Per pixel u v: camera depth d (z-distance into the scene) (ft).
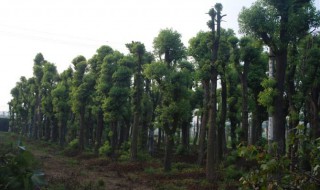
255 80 81.41
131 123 116.57
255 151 13.08
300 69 58.95
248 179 13.19
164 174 69.62
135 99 90.17
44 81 147.54
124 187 57.16
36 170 10.47
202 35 74.08
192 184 59.57
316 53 56.18
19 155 10.21
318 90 58.80
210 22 65.36
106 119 94.12
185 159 95.96
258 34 47.21
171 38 77.30
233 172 63.16
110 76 98.32
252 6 47.16
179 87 72.95
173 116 74.02
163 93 74.49
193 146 130.82
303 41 56.49
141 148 108.47
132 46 91.15
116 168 77.97
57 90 132.05
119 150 106.22
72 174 62.75
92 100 116.37
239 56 72.49
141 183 61.82
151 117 108.78
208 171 62.59
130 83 98.78
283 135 46.96
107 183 60.13
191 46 76.43
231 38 72.79
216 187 56.65
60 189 45.27
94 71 110.83
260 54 73.61
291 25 45.60
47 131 162.40
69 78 134.62
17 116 212.84
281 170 12.41
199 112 90.68
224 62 74.23
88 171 73.72
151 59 99.81
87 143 134.92
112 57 98.73
